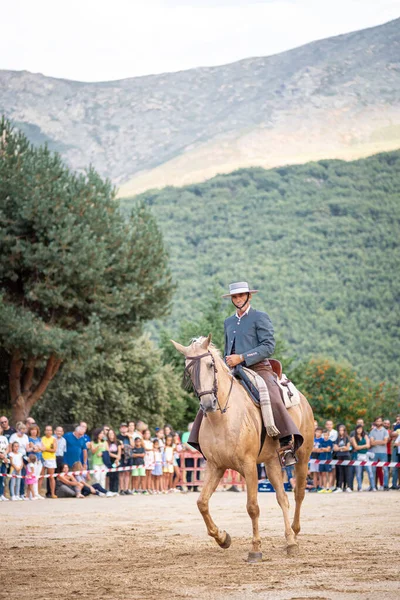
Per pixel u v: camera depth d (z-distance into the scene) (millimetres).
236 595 7578
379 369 118312
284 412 10914
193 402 46906
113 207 34375
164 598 7504
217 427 10406
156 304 34312
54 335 29969
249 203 165625
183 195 171500
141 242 34031
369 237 151750
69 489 23562
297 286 139000
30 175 31953
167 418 44906
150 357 44500
